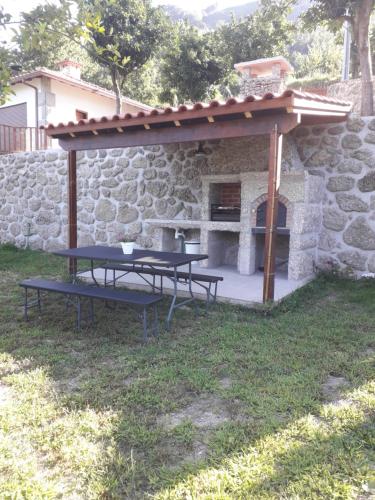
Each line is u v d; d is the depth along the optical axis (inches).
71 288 162.6
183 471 75.2
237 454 79.8
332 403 99.6
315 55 994.1
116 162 302.8
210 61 673.0
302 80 764.0
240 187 260.5
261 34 684.1
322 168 234.7
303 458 78.0
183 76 665.6
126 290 211.6
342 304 187.8
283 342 138.5
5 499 69.1
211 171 261.9
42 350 134.5
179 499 69.1
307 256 226.8
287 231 220.7
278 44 697.0
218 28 746.2
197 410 97.6
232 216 248.1
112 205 306.2
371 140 219.1
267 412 94.2
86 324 162.4
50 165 331.9
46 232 338.3
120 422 91.0
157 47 591.5
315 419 92.7
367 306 182.5
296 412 93.6
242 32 692.1
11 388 109.0
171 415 95.3
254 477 73.4
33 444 84.0
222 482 72.2
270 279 174.1
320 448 80.6
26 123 483.5
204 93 685.9
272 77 351.3
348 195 227.1
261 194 228.1
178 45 648.4
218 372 116.3
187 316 170.6
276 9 494.0
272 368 118.4
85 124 211.0
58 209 330.3
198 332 151.3
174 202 279.9
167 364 123.0
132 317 170.6
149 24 565.3
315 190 224.5
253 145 242.1
